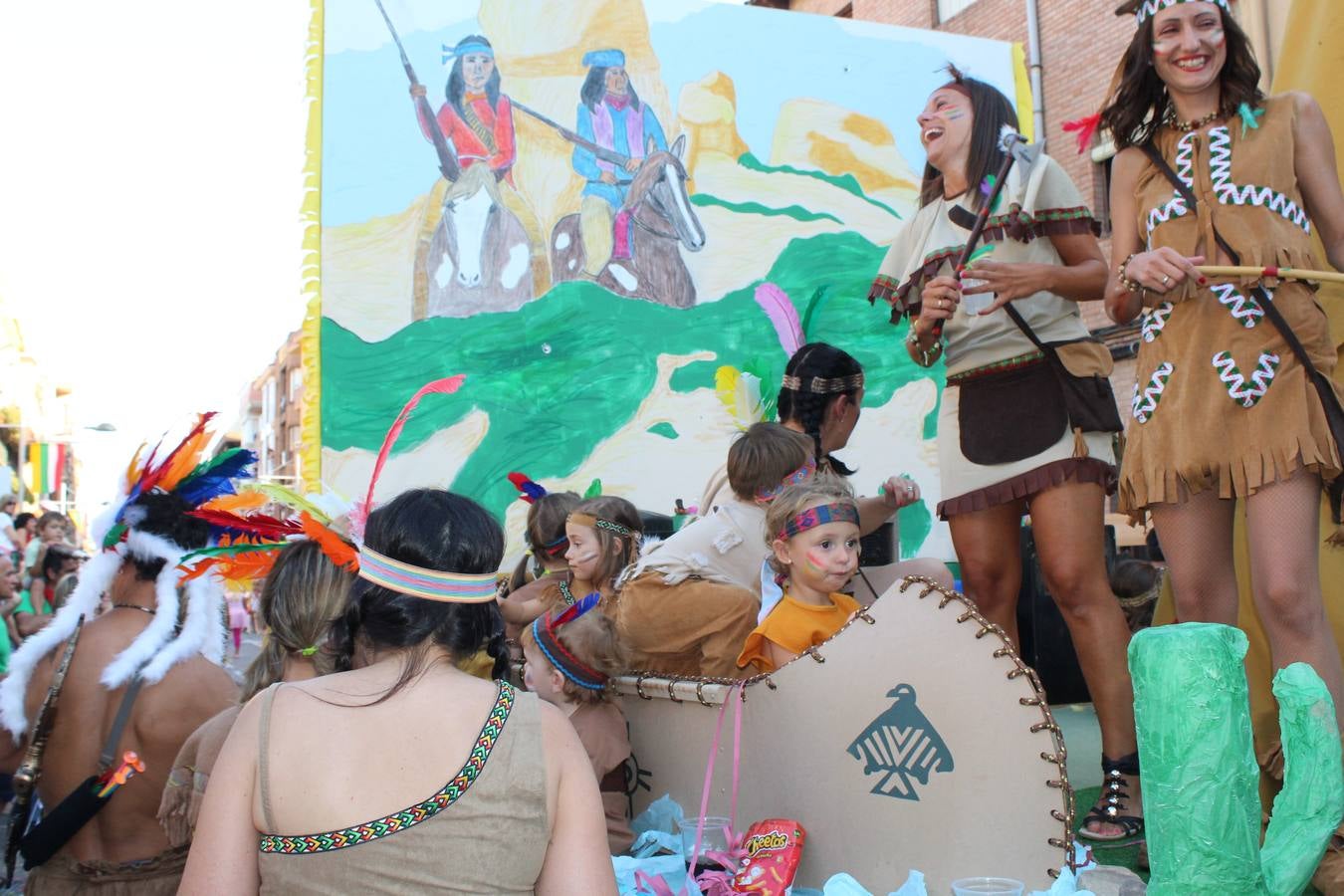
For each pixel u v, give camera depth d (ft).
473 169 24.93
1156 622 12.71
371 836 5.02
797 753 9.02
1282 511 9.25
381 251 24.16
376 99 24.39
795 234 27.58
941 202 13.93
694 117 26.91
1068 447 12.18
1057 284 12.07
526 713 5.50
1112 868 7.85
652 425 25.96
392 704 5.33
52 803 9.17
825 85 28.12
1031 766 7.97
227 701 9.26
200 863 5.08
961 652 8.32
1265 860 5.48
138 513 9.47
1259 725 11.34
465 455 24.41
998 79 29.78
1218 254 9.66
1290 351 9.30
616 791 10.43
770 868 8.27
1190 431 9.56
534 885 5.37
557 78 25.79
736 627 10.54
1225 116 10.02
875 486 27.78
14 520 28.12
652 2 26.73
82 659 9.27
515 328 25.02
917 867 8.30
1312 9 12.43
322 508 8.33
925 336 12.87
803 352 13.41
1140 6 10.39
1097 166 42.37
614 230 26.00
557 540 13.52
